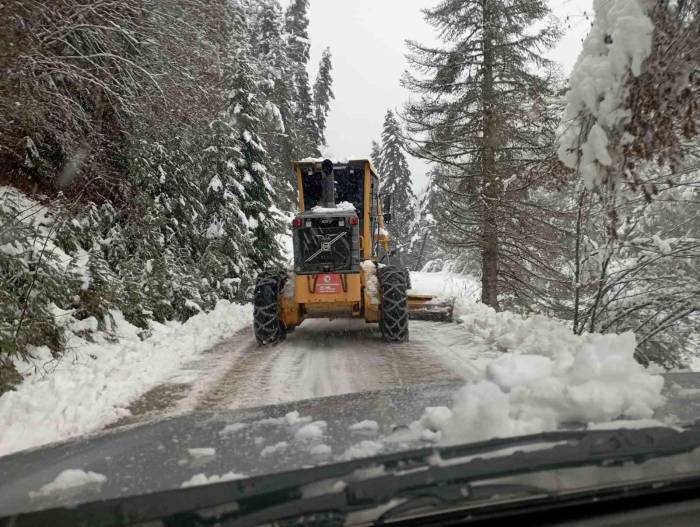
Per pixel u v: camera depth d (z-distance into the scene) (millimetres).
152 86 8203
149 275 9180
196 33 8867
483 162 12469
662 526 1113
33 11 6367
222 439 1595
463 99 12711
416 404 1926
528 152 12266
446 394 2090
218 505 1025
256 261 14383
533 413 1445
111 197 9688
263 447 1476
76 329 6543
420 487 1065
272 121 20984
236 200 13070
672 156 3174
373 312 7246
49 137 8031
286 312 7238
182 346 6914
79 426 3986
